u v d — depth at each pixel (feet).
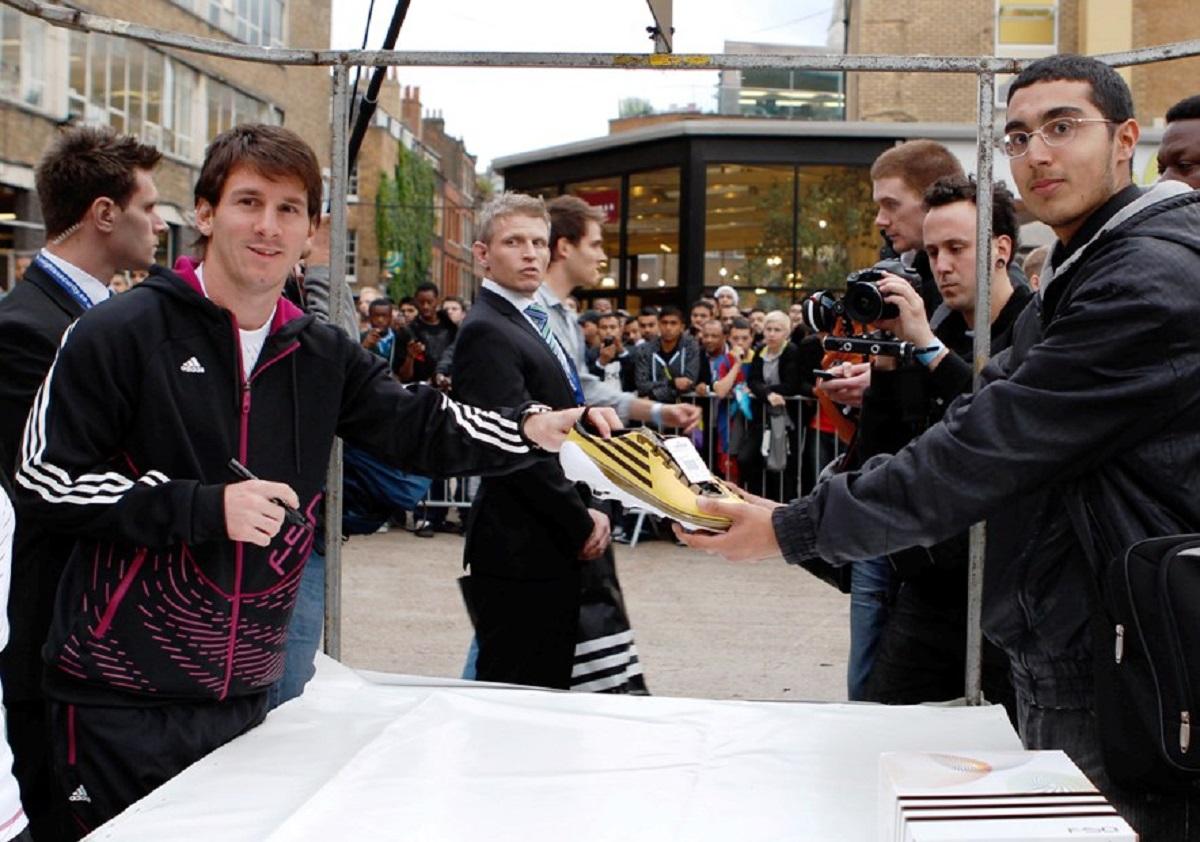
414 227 141.59
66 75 52.60
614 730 6.38
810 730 6.40
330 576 8.00
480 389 9.71
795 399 26.43
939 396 8.46
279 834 4.93
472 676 11.02
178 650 6.09
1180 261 5.27
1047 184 5.92
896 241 10.39
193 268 6.37
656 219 43.04
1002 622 6.04
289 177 6.14
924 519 5.51
